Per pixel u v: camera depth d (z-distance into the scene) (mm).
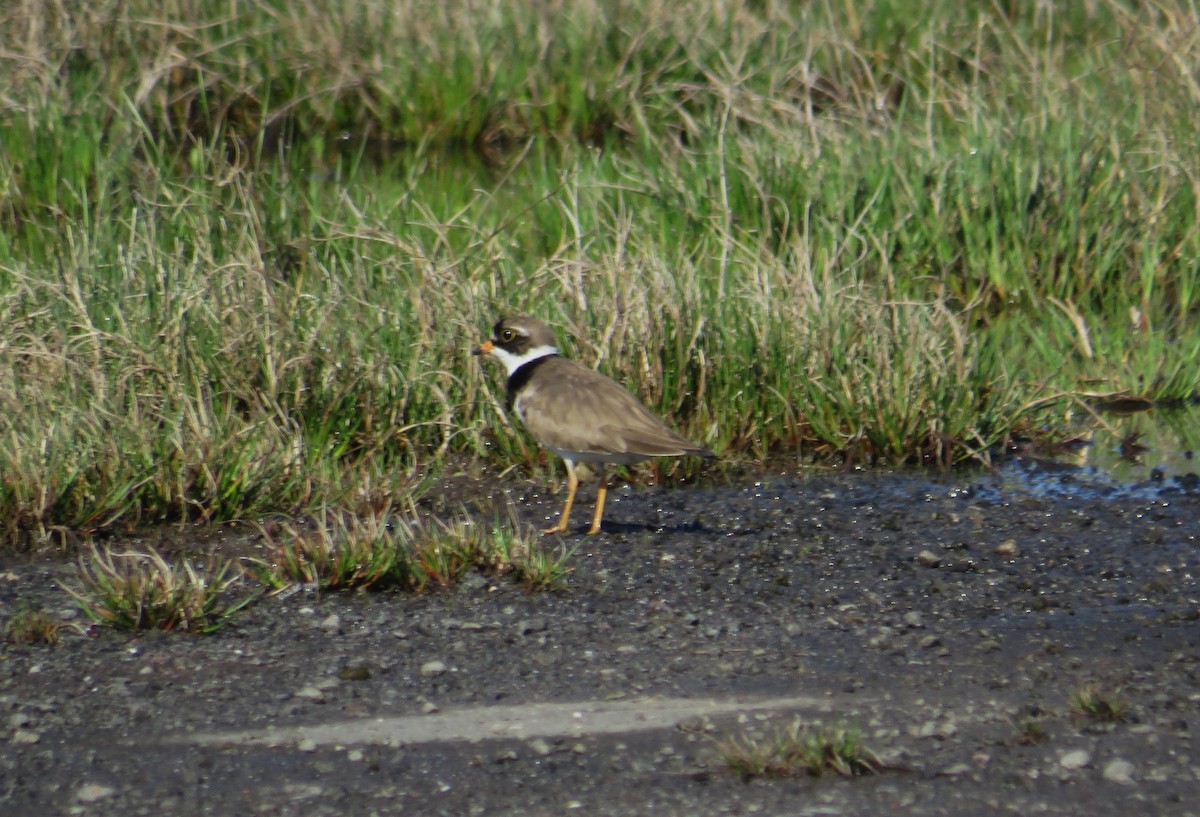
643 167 22156
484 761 8500
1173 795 7973
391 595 11336
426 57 26719
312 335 15242
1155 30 23953
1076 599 11336
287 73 26734
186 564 10867
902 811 7852
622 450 12492
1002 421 15883
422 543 11852
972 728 8883
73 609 11008
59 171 20875
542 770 8383
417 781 8258
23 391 13672
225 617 10742
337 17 27562
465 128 26500
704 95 25297
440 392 15281
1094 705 9016
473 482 14781
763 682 9641
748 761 8328
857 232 20031
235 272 16031
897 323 16203
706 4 28344
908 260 20109
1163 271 19891
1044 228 20203
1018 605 11211
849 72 26359
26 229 19359
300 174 23359
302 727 8977
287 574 11602
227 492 13211
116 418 13438
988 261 20031
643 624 10727
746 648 10258
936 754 8523
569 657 10078
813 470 15195
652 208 20781
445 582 11484
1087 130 21797
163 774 8359
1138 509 13648
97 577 11570
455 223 20594
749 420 15734
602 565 12109
